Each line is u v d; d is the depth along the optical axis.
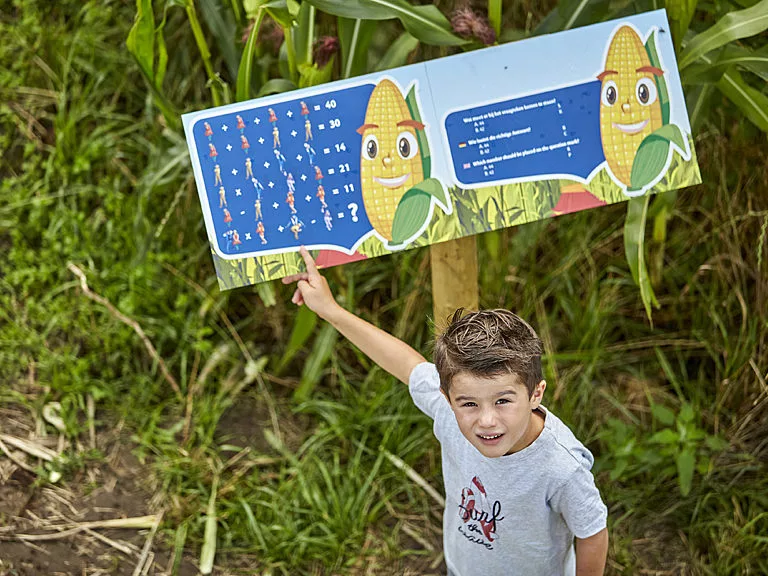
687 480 2.61
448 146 1.98
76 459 2.77
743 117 2.87
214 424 2.93
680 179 2.02
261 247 1.96
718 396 2.94
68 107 3.51
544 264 3.29
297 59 2.64
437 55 3.11
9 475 2.69
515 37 2.69
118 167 3.40
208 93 3.44
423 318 3.17
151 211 3.26
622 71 2.00
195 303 3.23
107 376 3.04
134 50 2.58
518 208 2.00
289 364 3.23
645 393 3.09
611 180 2.01
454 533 1.85
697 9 2.91
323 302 1.94
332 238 1.98
